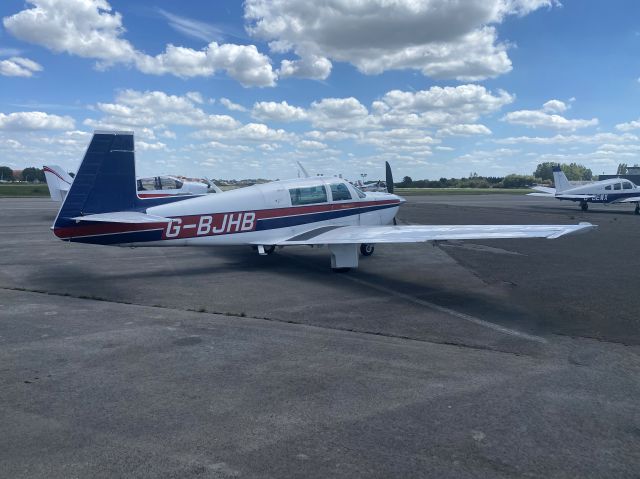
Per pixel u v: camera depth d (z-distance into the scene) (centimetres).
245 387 436
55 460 317
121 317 670
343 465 314
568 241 1603
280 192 1102
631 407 404
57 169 2477
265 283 923
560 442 346
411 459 322
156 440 344
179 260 1195
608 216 2661
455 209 3100
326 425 367
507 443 343
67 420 372
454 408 397
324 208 1170
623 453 333
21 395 416
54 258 1202
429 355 526
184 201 988
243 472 305
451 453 329
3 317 664
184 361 500
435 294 838
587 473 308
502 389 437
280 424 368
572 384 450
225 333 598
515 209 3144
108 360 502
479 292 855
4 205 3459
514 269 1090
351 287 894
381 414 386
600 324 657
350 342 568
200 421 372
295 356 518
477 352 539
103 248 1380
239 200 1043
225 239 1031
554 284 924
